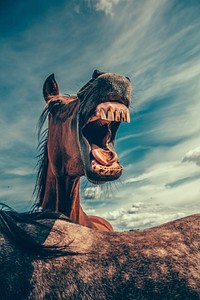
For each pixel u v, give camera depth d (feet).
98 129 11.25
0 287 5.41
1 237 6.12
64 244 6.15
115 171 9.80
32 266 5.66
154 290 5.25
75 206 14.35
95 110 9.92
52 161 13.75
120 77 9.42
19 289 5.41
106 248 6.02
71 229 6.63
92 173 10.03
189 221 6.83
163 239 6.19
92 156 10.43
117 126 11.19
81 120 10.61
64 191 13.98
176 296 5.17
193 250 5.86
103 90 9.37
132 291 5.26
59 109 13.50
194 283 5.30
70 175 13.55
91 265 5.64
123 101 9.49
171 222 7.09
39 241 6.19
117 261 5.68
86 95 10.03
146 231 6.72
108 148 11.09
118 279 5.41
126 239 6.32
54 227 6.62
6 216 6.33
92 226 15.62
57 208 14.17
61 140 13.12
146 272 5.46
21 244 5.95
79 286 5.39
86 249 5.99
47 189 14.61
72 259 5.76
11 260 5.73
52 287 5.42
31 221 6.74
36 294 5.37
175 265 5.55
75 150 12.40
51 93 14.67
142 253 5.81
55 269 5.62
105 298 5.24
